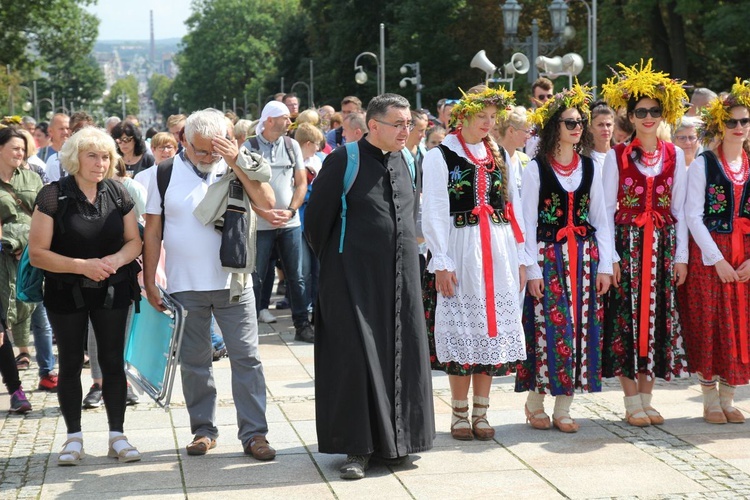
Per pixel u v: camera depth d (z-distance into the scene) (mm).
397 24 47219
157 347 5449
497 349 5492
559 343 5695
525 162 7875
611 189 5887
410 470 5117
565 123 5641
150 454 5461
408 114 5121
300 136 9625
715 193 5902
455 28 43812
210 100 98500
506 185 5605
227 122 5375
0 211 6875
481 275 5500
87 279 5250
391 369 5066
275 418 6219
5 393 7055
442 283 5496
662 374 5953
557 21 18344
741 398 6668
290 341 8922
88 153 5188
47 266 5160
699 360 5969
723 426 5934
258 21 97000
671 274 5883
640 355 5840
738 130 5875
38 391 7148
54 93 104875
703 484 4855
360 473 4969
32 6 43344
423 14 43000
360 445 4973
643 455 5344
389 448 4980
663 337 5934
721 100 5957
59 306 5254
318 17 57469
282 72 69250
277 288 12109
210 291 5340
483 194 5527
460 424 5691
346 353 5000
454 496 4719
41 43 46312
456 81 43688
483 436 5660
